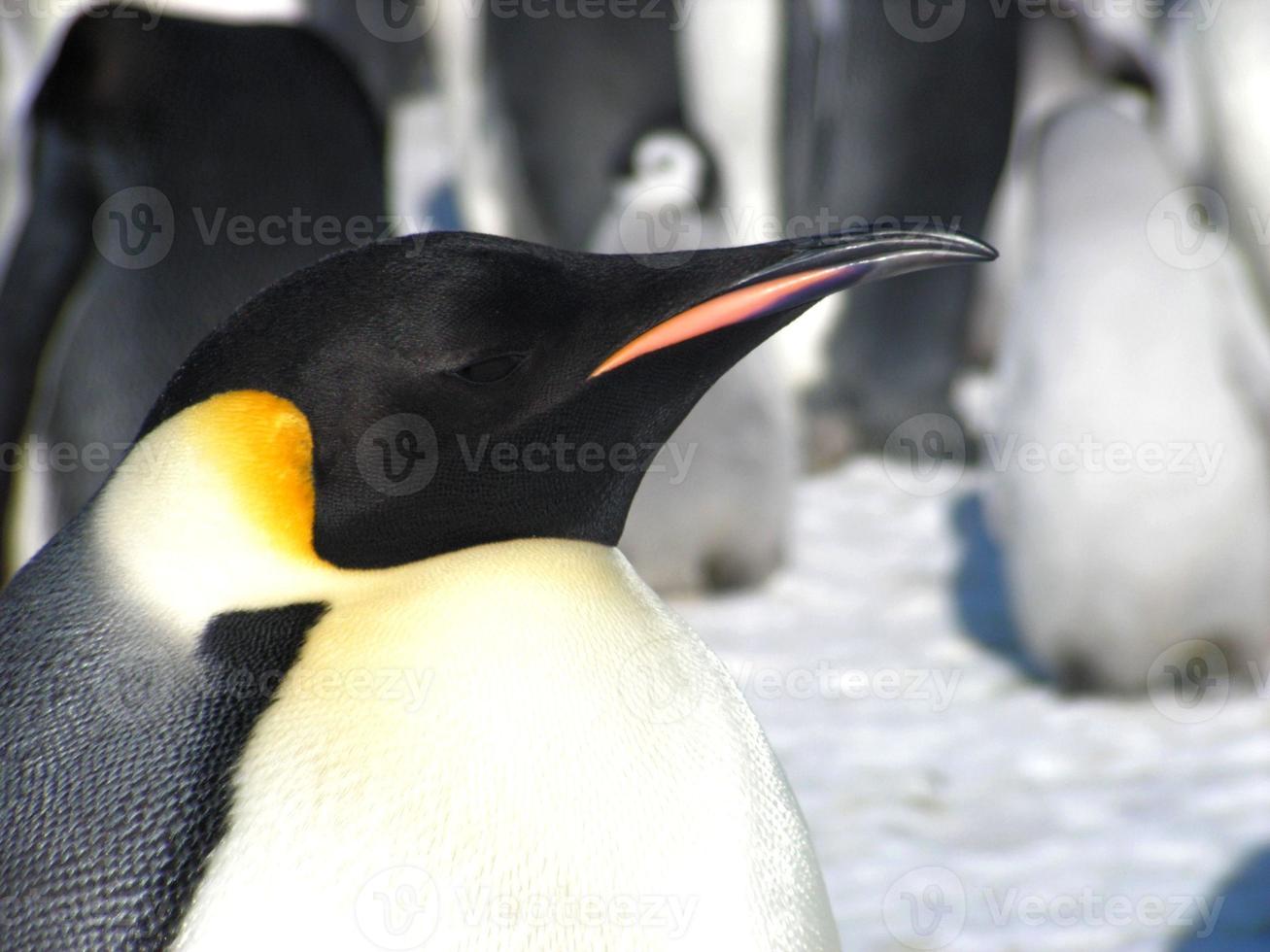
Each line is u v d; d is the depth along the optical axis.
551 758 4.05
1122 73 13.92
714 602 14.39
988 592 14.43
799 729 11.62
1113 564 11.49
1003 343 12.34
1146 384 11.23
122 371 10.48
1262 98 12.66
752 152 16.44
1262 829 9.95
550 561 4.34
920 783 10.71
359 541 4.24
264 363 4.20
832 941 4.33
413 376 4.18
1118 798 10.45
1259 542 11.45
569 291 4.31
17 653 4.12
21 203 11.63
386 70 25.19
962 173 17.03
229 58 10.42
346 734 4.00
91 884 3.86
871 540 15.91
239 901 3.83
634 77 15.72
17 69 13.41
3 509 10.59
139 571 4.13
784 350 17.75
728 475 14.03
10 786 3.97
